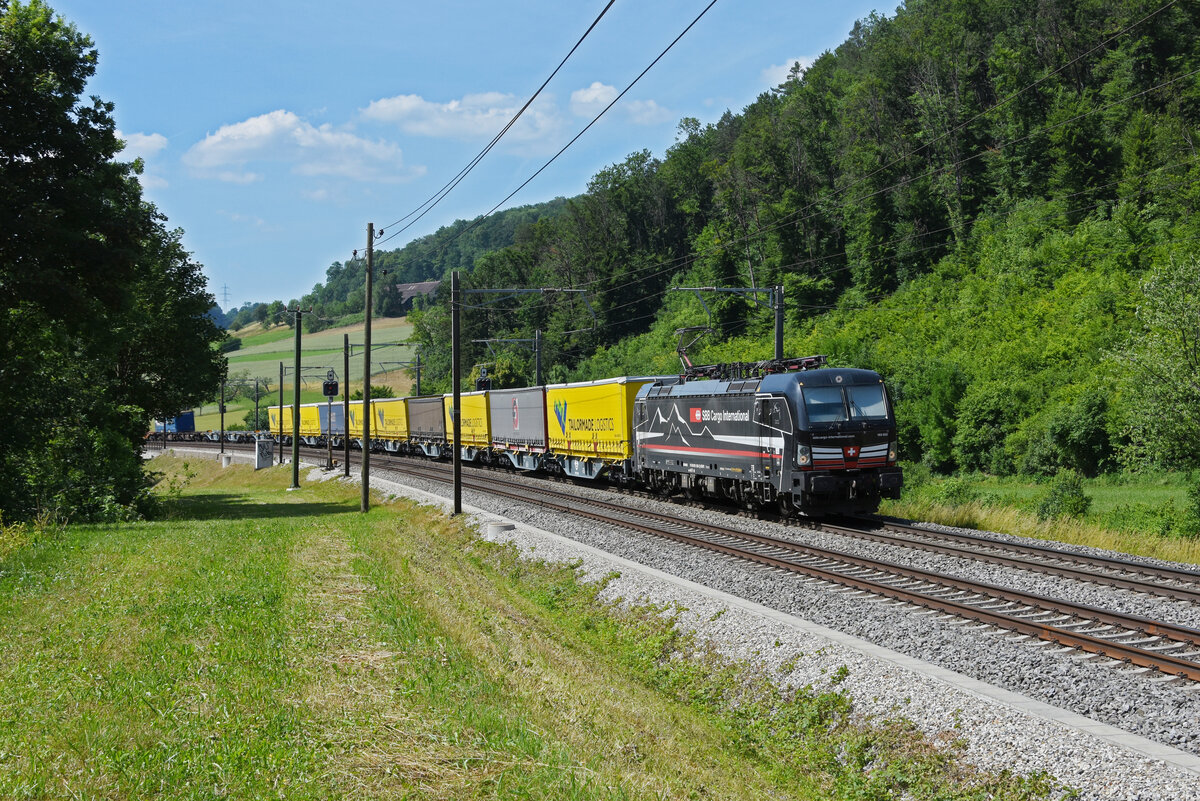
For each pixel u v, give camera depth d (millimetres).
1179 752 7371
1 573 15148
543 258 121688
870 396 21141
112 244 27141
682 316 83438
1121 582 13570
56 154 25953
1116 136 69875
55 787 6215
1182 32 73688
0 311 25984
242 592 13484
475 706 8414
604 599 15516
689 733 9477
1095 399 39438
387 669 9625
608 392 31266
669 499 28766
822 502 21109
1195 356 23953
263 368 144500
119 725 7430
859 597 13508
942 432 48344
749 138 98375
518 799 6324
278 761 6695
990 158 76562
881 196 77562
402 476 41781
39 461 28438
